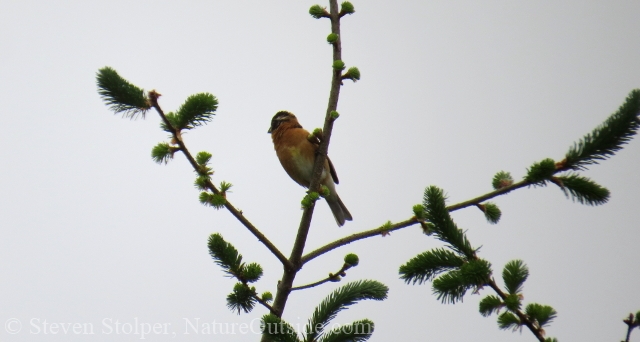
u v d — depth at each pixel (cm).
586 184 677
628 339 608
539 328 605
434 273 679
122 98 721
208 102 739
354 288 754
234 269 782
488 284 623
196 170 768
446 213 686
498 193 735
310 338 705
